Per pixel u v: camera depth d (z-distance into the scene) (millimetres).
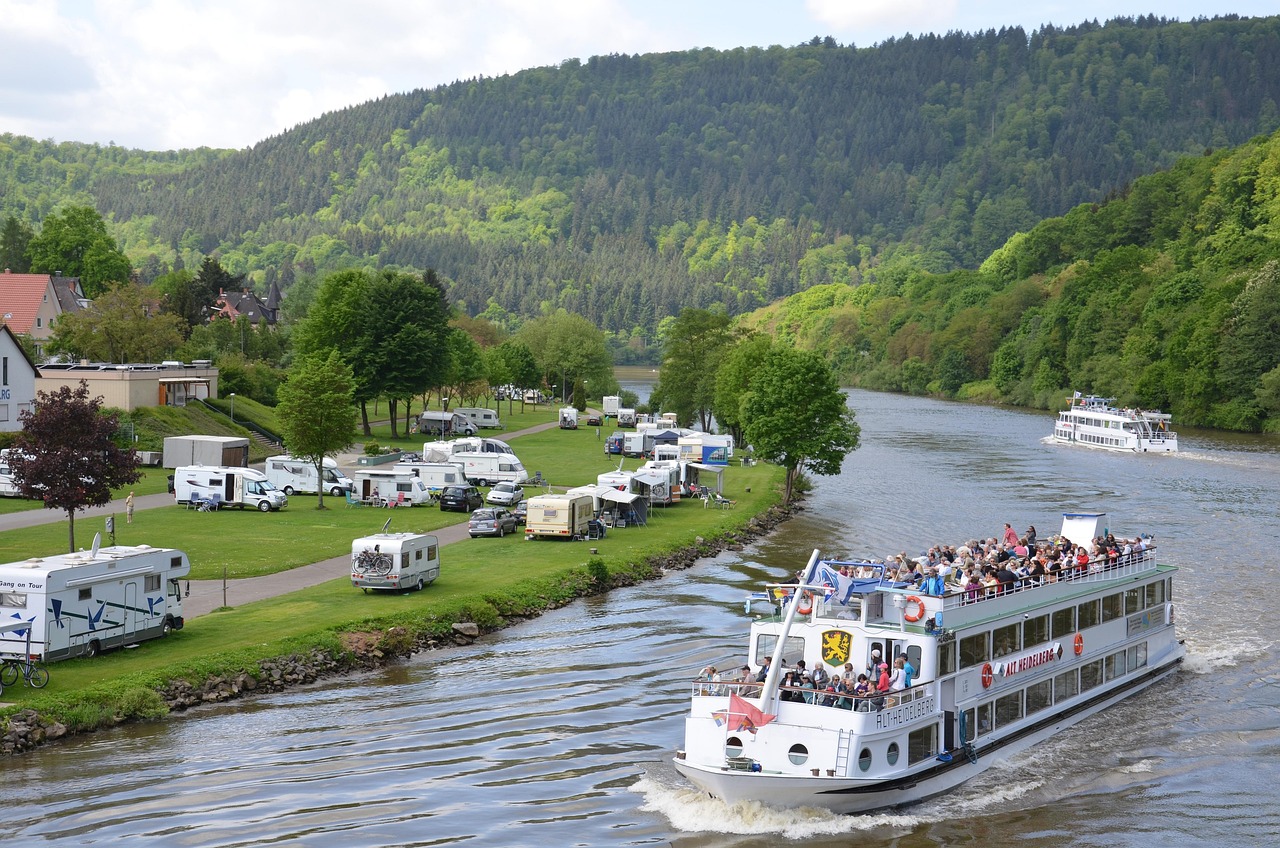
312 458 101375
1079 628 48750
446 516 94188
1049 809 39062
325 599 61594
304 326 153000
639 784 40250
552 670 53688
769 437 105438
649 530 89125
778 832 36781
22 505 88500
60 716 43719
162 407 125625
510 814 37656
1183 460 144125
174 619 54219
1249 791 40531
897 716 38562
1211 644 58500
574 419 177500
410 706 48250
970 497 109875
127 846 34719
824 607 41812
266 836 35625
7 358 110188
